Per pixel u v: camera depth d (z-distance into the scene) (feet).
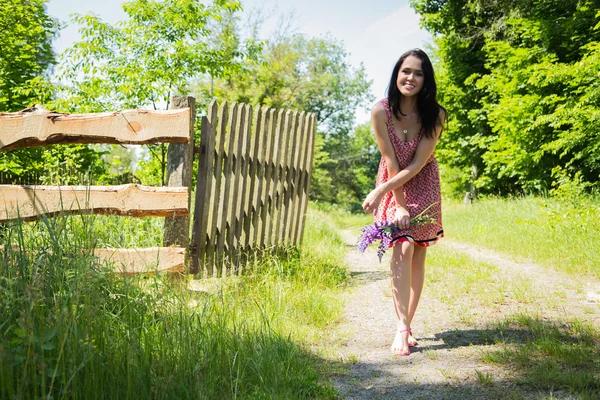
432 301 16.17
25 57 40.93
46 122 12.62
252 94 64.44
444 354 11.05
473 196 68.33
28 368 6.60
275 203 21.30
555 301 15.65
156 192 12.92
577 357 9.96
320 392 8.84
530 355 10.56
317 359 10.77
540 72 43.98
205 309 9.68
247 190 19.34
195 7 31.55
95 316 7.57
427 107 11.35
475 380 9.43
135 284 9.64
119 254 12.48
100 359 7.03
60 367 6.77
